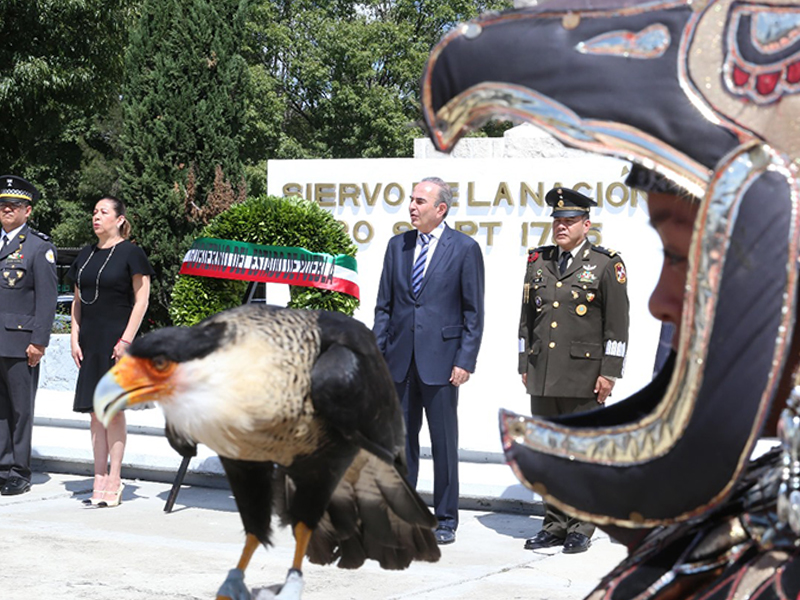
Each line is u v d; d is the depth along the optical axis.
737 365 1.12
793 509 1.18
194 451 2.25
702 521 1.33
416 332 6.15
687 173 1.17
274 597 2.11
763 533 1.24
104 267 7.05
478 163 8.59
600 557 5.77
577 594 4.98
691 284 1.15
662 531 1.38
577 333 6.07
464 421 8.40
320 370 2.08
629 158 1.20
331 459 2.24
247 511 2.29
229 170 21.31
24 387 7.64
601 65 1.20
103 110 23.14
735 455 1.14
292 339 2.06
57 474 8.45
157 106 20.88
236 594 2.04
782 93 1.15
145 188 20.91
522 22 1.24
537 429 1.32
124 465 8.10
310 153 40.16
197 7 20.91
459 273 6.14
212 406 1.92
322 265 6.30
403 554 2.55
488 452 7.50
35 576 5.25
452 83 1.26
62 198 39.09
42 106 21.66
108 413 1.88
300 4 43.22
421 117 1.29
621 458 1.25
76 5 20.81
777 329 1.11
